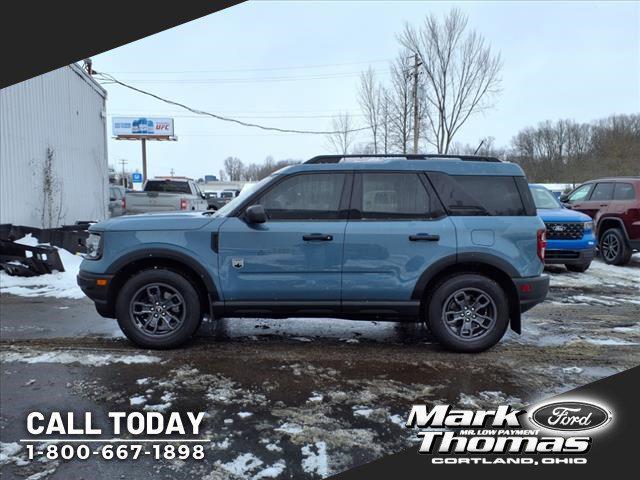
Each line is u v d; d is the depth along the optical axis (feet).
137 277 15.61
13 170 36.27
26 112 38.06
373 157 16.26
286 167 16.07
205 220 15.64
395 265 15.35
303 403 12.12
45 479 8.96
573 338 17.70
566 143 170.40
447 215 15.56
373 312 15.61
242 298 15.53
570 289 26.50
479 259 15.28
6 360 14.82
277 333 18.02
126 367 14.34
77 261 32.78
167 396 12.44
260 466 9.45
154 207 48.39
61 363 14.61
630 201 33.09
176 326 15.83
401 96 81.87
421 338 17.60
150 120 153.07
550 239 29.86
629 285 27.63
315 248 15.31
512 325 16.06
